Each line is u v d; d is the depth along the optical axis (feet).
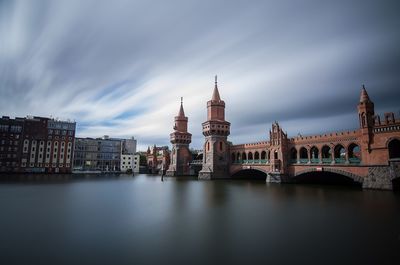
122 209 96.32
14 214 87.40
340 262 45.80
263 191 156.87
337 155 197.67
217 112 313.12
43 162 424.46
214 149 298.56
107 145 533.55
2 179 275.80
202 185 208.33
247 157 277.85
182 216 83.15
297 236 60.85
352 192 144.05
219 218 79.97
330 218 78.54
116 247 54.19
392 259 46.83
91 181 263.29
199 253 50.60
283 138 226.79
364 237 59.52
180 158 374.02
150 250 52.31
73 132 451.53
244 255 49.42
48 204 108.78
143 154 625.82
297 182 223.30
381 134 156.97
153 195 140.05
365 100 166.40
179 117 382.63
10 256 49.16
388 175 149.28
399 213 83.71
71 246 54.65
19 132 413.39
